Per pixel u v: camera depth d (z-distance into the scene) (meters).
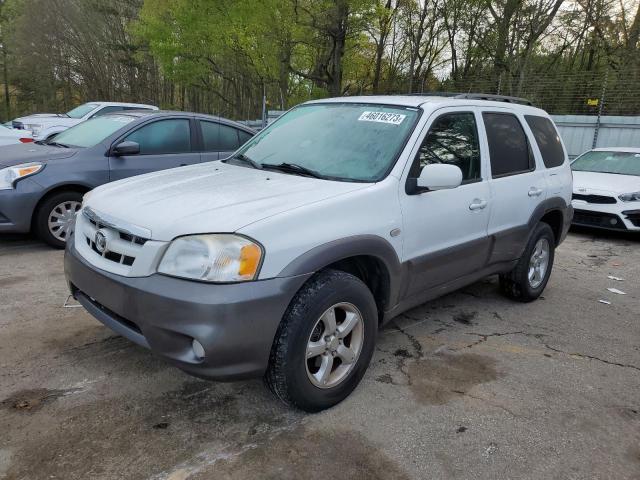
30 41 32.84
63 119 14.02
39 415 2.81
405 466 2.58
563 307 5.07
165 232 2.61
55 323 3.95
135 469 2.45
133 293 2.58
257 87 24.69
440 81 28.86
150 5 22.61
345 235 2.88
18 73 37.22
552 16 23.34
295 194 2.97
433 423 2.95
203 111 34.00
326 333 2.87
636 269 6.74
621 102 15.65
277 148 3.92
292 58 22.86
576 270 6.55
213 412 2.93
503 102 4.68
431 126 3.61
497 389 3.38
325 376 2.91
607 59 23.73
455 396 3.26
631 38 22.77
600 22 23.50
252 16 19.47
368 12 19.81
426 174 3.23
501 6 24.67
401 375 3.49
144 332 2.58
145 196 3.05
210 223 2.59
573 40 25.39
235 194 2.99
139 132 6.39
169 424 2.80
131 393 3.07
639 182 8.66
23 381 3.13
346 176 3.35
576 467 2.66
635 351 4.13
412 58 27.19
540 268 5.08
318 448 2.67
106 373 3.27
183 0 20.88
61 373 3.25
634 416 3.16
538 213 4.69
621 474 2.62
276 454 2.61
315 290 2.74
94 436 2.66
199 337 2.43
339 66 21.22
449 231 3.69
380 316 3.40
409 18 26.81
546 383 3.51
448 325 4.42
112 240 2.81
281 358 2.66
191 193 3.04
